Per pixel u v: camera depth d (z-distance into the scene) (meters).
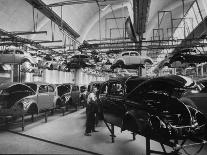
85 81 33.62
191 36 22.28
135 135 7.01
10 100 9.19
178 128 4.50
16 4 14.08
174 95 5.55
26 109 8.05
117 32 28.14
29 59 12.30
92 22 23.33
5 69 13.98
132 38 19.86
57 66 16.20
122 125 5.59
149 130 4.54
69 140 6.75
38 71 18.61
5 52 12.20
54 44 20.59
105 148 5.96
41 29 18.25
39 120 10.54
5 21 14.28
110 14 24.83
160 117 4.59
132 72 32.19
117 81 6.65
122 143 6.52
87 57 14.45
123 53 13.31
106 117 6.88
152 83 5.18
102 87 7.66
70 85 13.41
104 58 18.08
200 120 5.02
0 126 8.85
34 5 12.34
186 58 12.48
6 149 5.70
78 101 14.38
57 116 11.98
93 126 8.03
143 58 12.95
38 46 15.11
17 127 8.70
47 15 14.11
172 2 23.31
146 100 5.70
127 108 5.55
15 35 12.99
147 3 10.88
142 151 5.72
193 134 4.63
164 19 26.06
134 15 13.43
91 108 7.61
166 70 32.47
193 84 5.00
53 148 5.93
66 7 17.27
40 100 9.41
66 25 18.19
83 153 5.55
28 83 9.84
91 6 20.64
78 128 8.69
